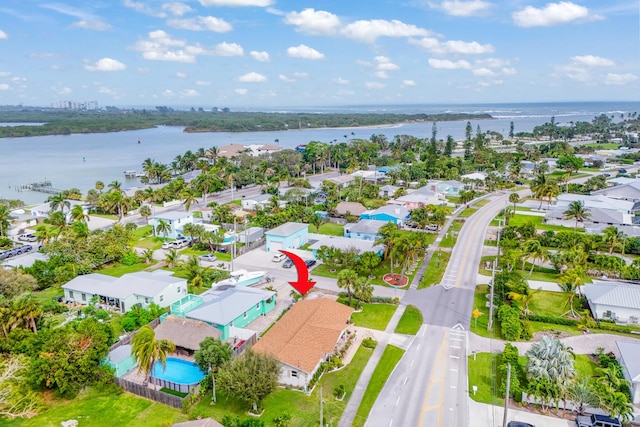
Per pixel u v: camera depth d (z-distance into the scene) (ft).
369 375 188.75
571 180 634.02
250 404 168.55
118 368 187.62
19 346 186.09
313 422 159.43
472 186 605.31
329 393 176.65
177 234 388.37
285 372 181.98
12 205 481.05
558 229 403.13
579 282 240.73
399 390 178.60
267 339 199.82
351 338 215.92
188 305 238.89
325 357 197.36
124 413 165.58
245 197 553.64
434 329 227.81
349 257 287.28
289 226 366.22
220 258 336.49
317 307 223.30
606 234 330.54
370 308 251.60
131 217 465.88
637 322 231.50
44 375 167.84
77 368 172.76
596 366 195.93
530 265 317.83
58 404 170.50
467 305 255.09
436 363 197.36
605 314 236.02
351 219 440.86
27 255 314.76
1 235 387.55
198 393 173.88
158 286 252.83
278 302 260.01
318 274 301.84
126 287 253.44
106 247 320.09
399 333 223.71
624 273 281.33
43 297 264.93
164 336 205.57
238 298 238.48
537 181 470.80
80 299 258.37
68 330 189.06
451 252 344.90
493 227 412.57
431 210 422.82
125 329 223.71
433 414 164.14
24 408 161.68
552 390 162.09
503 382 180.24
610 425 153.17
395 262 320.29
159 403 171.83
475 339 217.77
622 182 545.03
